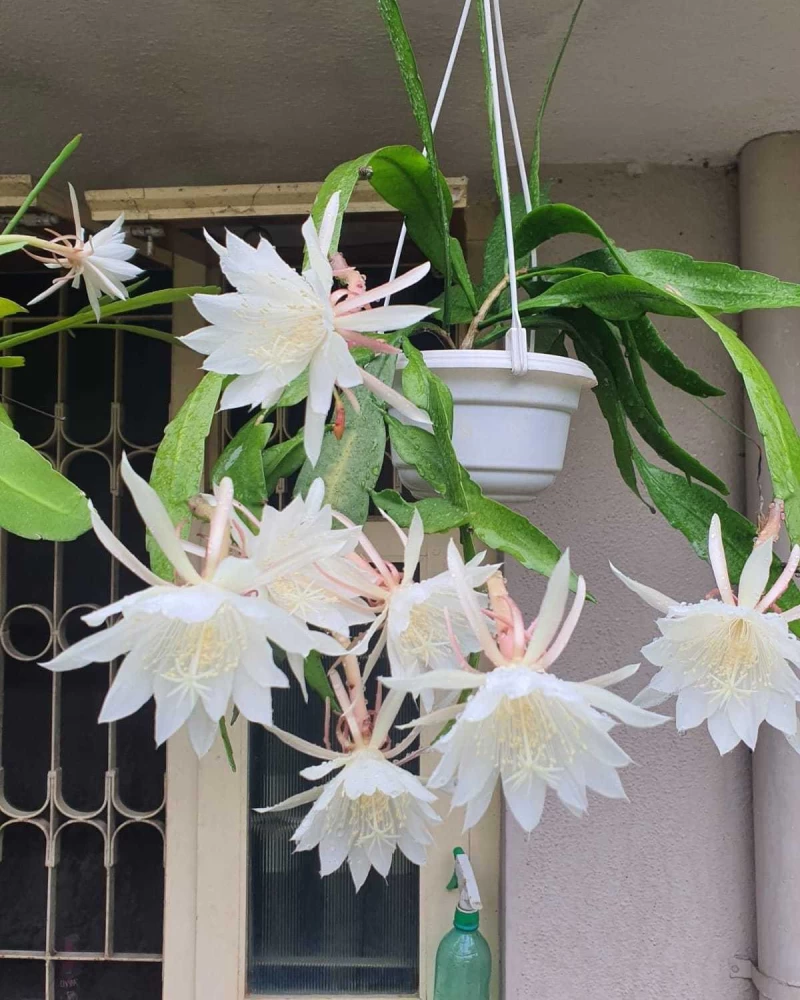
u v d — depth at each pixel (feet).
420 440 2.19
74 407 4.75
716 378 4.16
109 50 3.18
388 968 4.38
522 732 1.68
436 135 3.84
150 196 3.24
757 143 3.98
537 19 3.03
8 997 4.57
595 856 4.00
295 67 3.30
